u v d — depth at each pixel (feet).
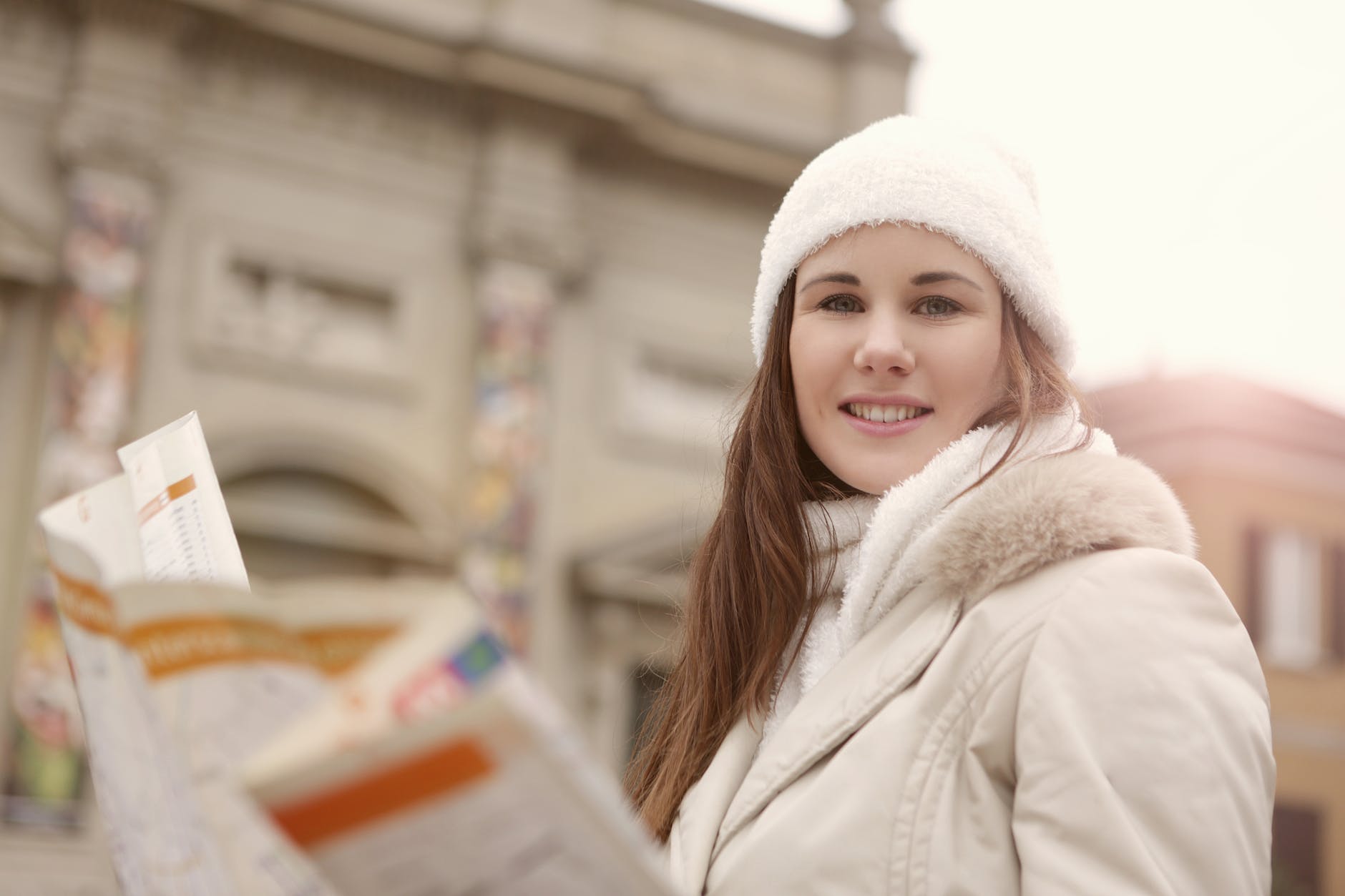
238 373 36.99
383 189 39.65
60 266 35.27
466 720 2.39
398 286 39.29
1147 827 3.57
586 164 42.50
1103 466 4.29
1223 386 54.90
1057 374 4.96
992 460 4.69
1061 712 3.76
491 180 40.40
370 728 2.40
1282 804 51.29
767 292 5.55
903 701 4.26
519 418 39.42
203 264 37.09
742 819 4.44
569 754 2.45
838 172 5.03
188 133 37.65
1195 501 54.13
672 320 42.73
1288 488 54.49
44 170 35.83
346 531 37.35
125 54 36.42
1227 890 3.52
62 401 34.47
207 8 36.63
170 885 2.98
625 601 39.47
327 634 2.60
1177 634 3.82
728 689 5.43
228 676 2.68
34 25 36.27
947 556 4.35
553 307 40.91
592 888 2.59
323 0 37.76
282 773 2.41
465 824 2.50
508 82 39.93
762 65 45.52
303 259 38.27
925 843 4.01
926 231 4.90
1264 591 53.36
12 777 32.22
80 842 32.37
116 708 3.05
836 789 4.21
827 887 4.07
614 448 41.14
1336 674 53.11
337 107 39.42
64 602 3.31
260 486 37.27
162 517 3.70
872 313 4.98
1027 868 3.67
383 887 2.57
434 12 40.37
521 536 38.86
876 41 46.42
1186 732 3.65
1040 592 4.11
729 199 44.19
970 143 5.15
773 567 5.35
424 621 2.46
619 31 43.88
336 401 37.99
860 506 5.30
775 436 5.51
